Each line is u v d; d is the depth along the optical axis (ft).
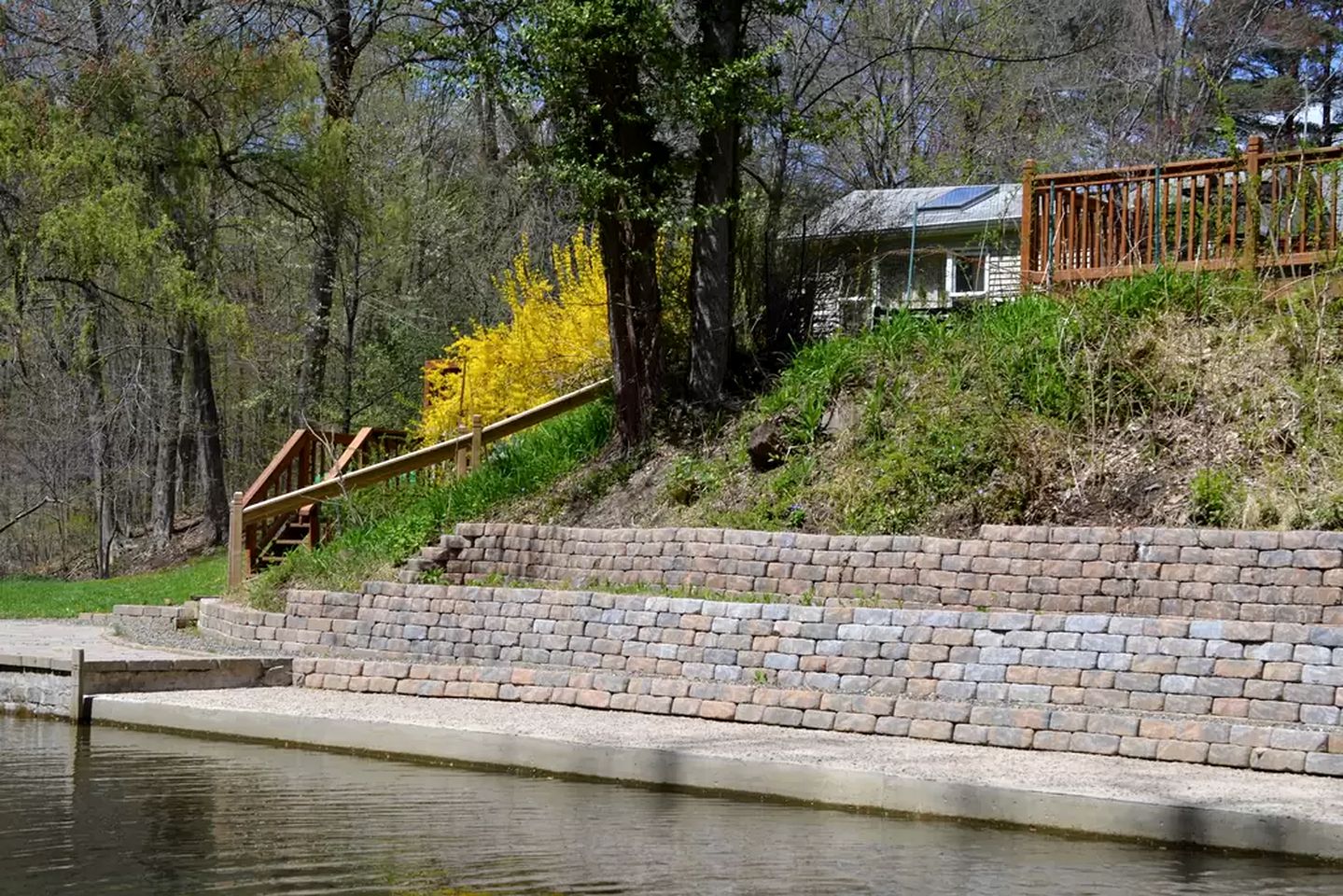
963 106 121.90
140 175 87.51
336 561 53.42
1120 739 29.81
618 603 41.19
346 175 92.02
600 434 57.21
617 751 30.32
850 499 45.21
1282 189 46.09
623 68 53.98
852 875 22.03
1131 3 115.24
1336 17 118.21
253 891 21.01
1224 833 23.73
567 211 59.26
